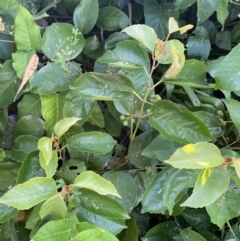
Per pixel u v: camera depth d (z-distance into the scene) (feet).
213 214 1.27
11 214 1.32
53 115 1.43
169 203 1.27
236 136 1.50
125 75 1.39
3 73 1.42
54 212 1.24
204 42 1.68
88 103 1.40
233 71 1.29
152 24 1.65
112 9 1.64
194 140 1.28
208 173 1.09
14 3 1.53
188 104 1.58
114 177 1.41
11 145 1.53
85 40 1.58
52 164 1.23
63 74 1.41
